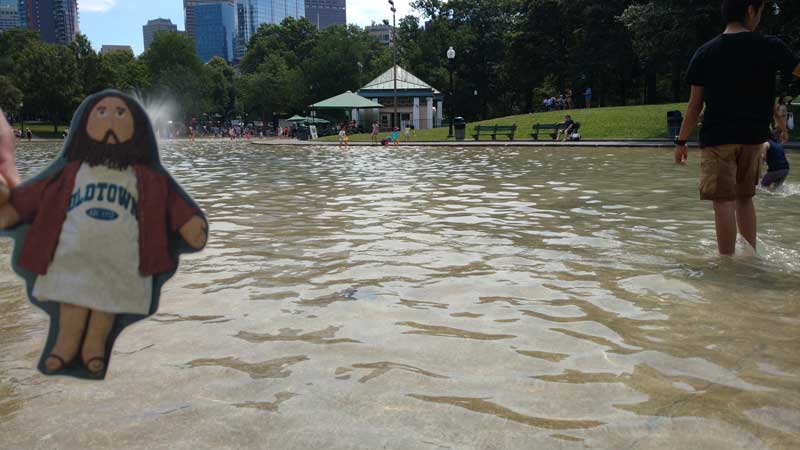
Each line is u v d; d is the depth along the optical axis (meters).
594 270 4.70
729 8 5.02
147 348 3.16
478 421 2.33
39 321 3.67
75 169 1.56
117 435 2.24
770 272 4.57
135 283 1.58
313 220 7.34
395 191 10.39
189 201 1.64
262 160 21.39
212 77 99.38
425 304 3.89
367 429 2.28
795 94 28.62
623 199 8.86
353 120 51.09
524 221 7.04
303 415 2.40
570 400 2.52
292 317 3.66
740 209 5.23
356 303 3.93
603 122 32.66
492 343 3.19
